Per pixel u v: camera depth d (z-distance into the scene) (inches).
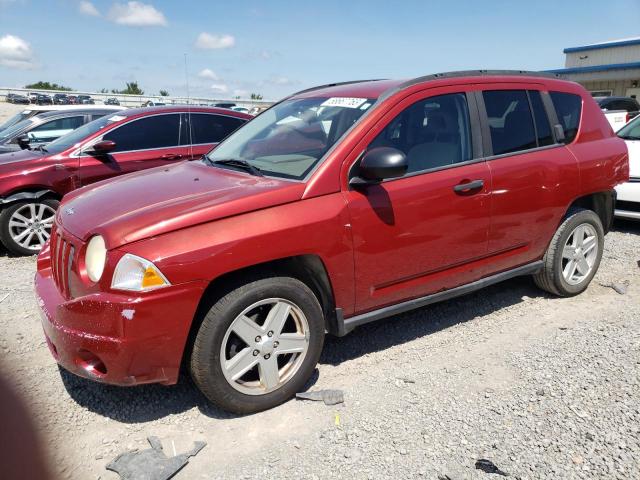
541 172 159.5
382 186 131.0
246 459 104.7
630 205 258.8
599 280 197.2
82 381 132.5
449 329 159.8
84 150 254.1
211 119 288.7
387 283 135.3
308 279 129.8
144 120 269.3
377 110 134.2
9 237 241.4
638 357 136.6
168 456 106.0
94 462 104.3
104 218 115.4
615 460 100.7
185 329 107.8
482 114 151.3
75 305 107.0
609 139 183.9
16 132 379.2
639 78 1038.4
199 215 110.1
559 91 173.6
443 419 115.1
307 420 116.8
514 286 193.5
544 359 138.7
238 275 115.8
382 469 100.5
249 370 121.7
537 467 99.7
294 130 147.4
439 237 140.2
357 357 144.3
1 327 163.6
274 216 116.1
